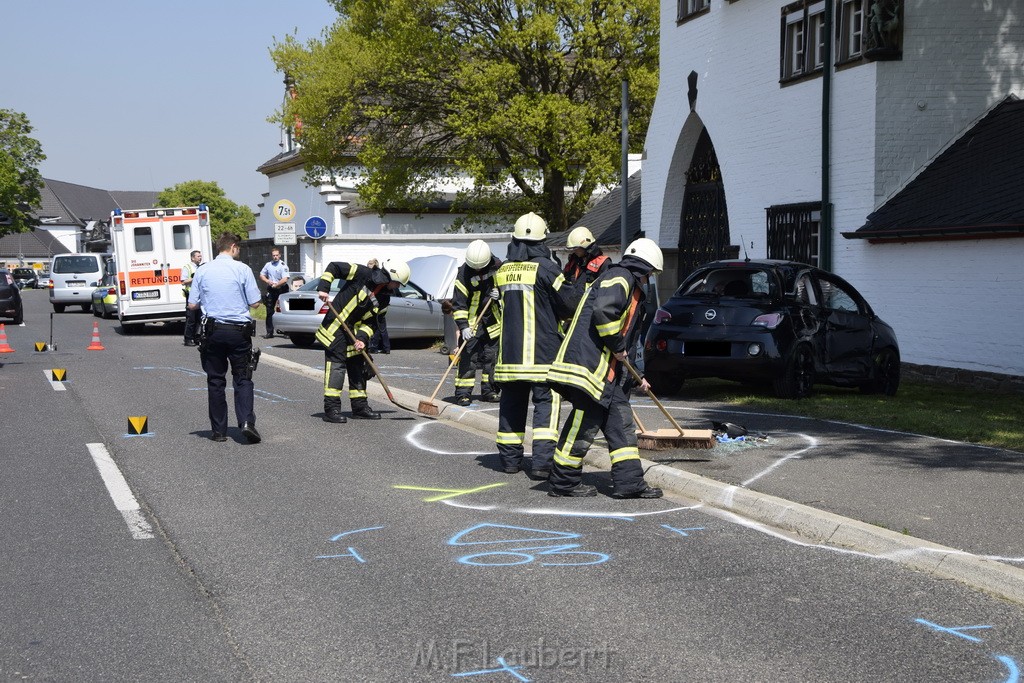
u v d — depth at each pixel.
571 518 6.77
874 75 16.77
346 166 38.75
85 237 134.00
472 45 32.50
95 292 32.56
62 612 4.91
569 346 7.27
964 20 17.02
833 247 17.80
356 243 32.62
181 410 11.85
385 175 35.28
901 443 9.09
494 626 4.71
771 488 7.21
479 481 7.95
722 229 22.25
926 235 15.31
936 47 16.95
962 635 4.62
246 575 5.50
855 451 8.67
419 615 4.87
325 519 6.71
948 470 7.86
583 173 33.56
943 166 16.84
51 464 8.59
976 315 14.85
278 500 7.26
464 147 33.69
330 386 10.95
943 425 10.05
